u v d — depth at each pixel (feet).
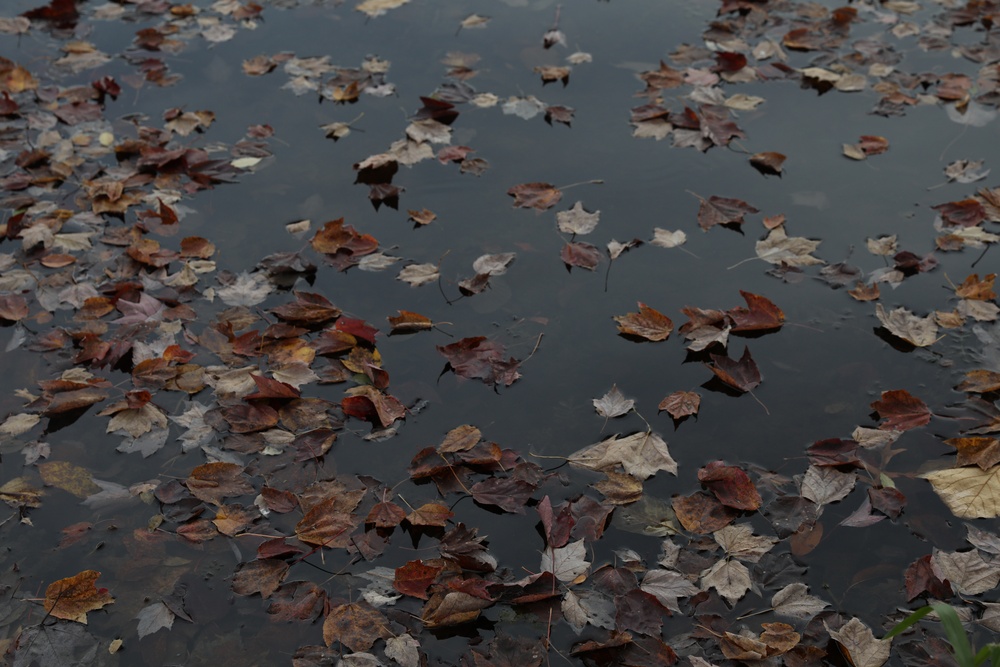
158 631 6.77
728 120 12.92
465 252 10.72
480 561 7.02
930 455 8.02
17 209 11.43
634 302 9.96
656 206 11.42
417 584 6.86
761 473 7.89
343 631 6.62
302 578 7.12
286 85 14.24
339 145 12.80
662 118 13.12
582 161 12.33
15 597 7.03
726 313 9.56
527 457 8.13
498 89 13.99
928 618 6.65
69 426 8.61
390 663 6.42
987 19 15.28
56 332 9.56
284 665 6.52
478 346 9.28
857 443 8.05
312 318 9.65
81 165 12.25
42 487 7.96
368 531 7.49
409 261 10.59
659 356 9.30
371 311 9.87
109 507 7.75
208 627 6.79
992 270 10.11
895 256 10.25
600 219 11.21
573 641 6.56
